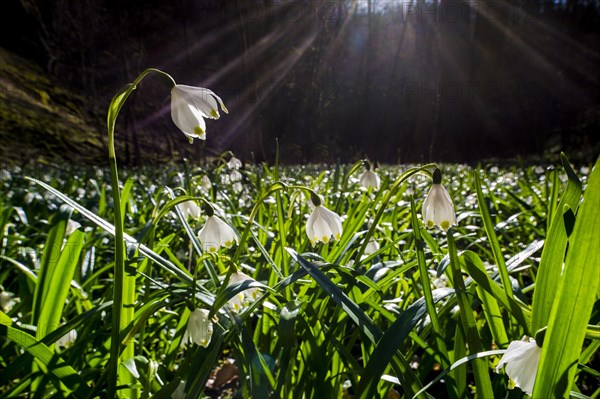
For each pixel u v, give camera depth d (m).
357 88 38.94
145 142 29.28
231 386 2.99
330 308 2.52
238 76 26.08
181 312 2.69
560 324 1.08
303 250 3.19
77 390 1.76
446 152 30.61
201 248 2.45
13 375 1.83
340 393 2.17
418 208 4.80
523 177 10.95
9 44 31.12
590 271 1.02
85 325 2.32
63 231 2.14
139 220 5.04
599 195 1.00
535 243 2.06
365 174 3.64
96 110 26.50
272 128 26.45
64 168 15.66
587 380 2.69
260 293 2.18
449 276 1.88
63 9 26.92
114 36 26.95
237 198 5.84
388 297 2.95
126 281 1.91
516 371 1.30
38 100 26.88
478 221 5.75
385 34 38.91
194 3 32.78
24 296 2.67
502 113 34.69
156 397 1.49
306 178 10.17
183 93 1.72
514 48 33.81
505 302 1.58
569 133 31.23
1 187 7.37
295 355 1.99
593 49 33.38
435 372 3.01
